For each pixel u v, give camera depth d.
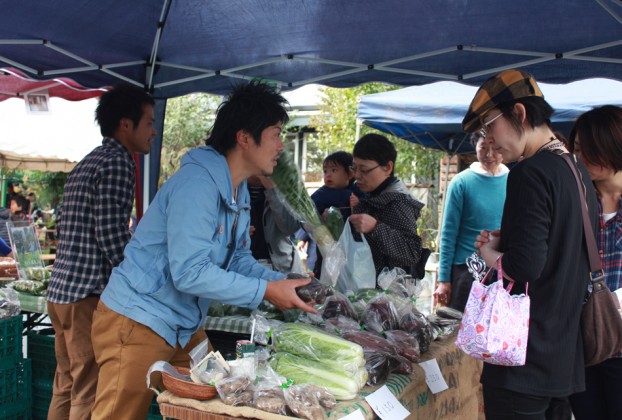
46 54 3.78
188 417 1.71
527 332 1.77
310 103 11.64
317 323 2.26
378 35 3.66
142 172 4.77
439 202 9.20
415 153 9.20
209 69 4.33
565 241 1.79
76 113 7.65
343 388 1.79
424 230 8.81
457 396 2.67
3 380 3.16
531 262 1.72
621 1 2.79
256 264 2.33
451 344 2.65
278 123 2.08
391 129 6.47
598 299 1.92
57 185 12.47
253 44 3.99
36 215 11.70
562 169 1.83
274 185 2.75
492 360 1.79
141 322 2.03
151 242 2.06
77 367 2.81
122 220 2.70
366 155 3.13
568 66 3.68
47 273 3.58
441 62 3.84
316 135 11.96
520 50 3.53
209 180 1.96
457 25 3.42
